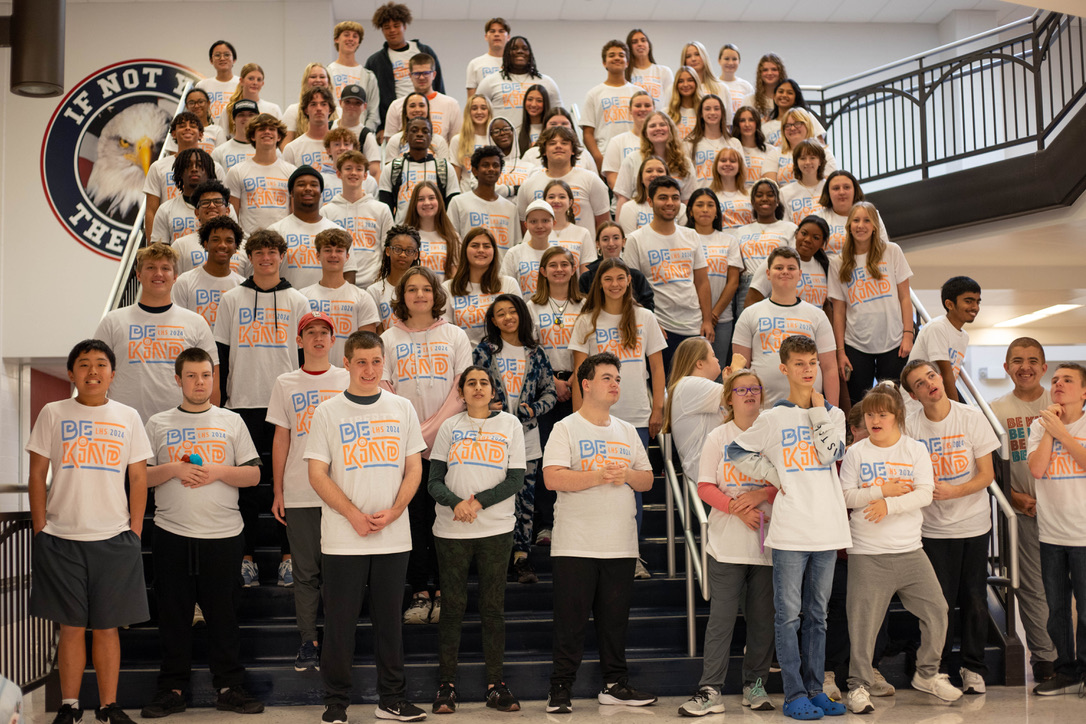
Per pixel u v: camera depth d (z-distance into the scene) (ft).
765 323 19.21
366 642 15.92
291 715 14.33
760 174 26.48
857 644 14.73
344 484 14.11
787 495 14.34
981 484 15.89
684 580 17.21
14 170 40.14
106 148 40.37
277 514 15.67
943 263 31.96
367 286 21.39
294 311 18.02
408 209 20.99
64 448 14.03
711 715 14.16
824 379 19.24
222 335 17.90
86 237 40.22
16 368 40.93
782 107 28.12
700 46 29.17
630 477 15.11
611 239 20.94
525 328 17.65
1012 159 27.27
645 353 18.52
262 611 16.62
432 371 16.87
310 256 20.48
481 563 14.93
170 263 17.26
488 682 14.85
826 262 21.45
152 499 18.16
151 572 17.24
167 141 26.50
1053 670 16.49
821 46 45.01
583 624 14.76
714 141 26.22
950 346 19.13
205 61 40.55
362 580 13.99
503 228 22.35
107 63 40.40
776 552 14.29
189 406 15.62
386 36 31.55
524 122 27.12
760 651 14.76
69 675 13.85
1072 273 32.40
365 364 14.40
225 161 24.38
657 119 24.61
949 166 41.78
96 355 14.32
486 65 30.35
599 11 43.52
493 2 42.29
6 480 39.52
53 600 13.70
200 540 14.65
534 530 18.25
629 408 17.97
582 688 15.60
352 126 26.27
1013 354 17.97
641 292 19.72
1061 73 26.02
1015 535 16.14
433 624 15.97
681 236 21.34
